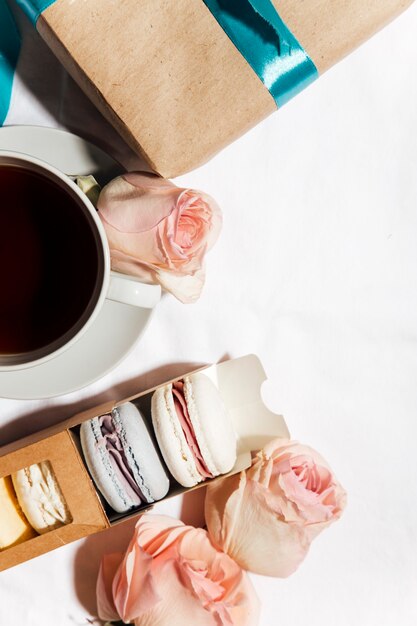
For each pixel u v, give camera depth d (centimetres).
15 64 43
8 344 41
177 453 42
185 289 42
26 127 42
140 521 44
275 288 47
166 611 44
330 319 48
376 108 46
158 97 39
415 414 48
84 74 39
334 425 48
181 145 40
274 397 48
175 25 39
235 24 39
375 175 47
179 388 43
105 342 43
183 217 41
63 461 41
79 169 42
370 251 47
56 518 42
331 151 47
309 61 39
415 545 48
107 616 45
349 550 49
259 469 44
